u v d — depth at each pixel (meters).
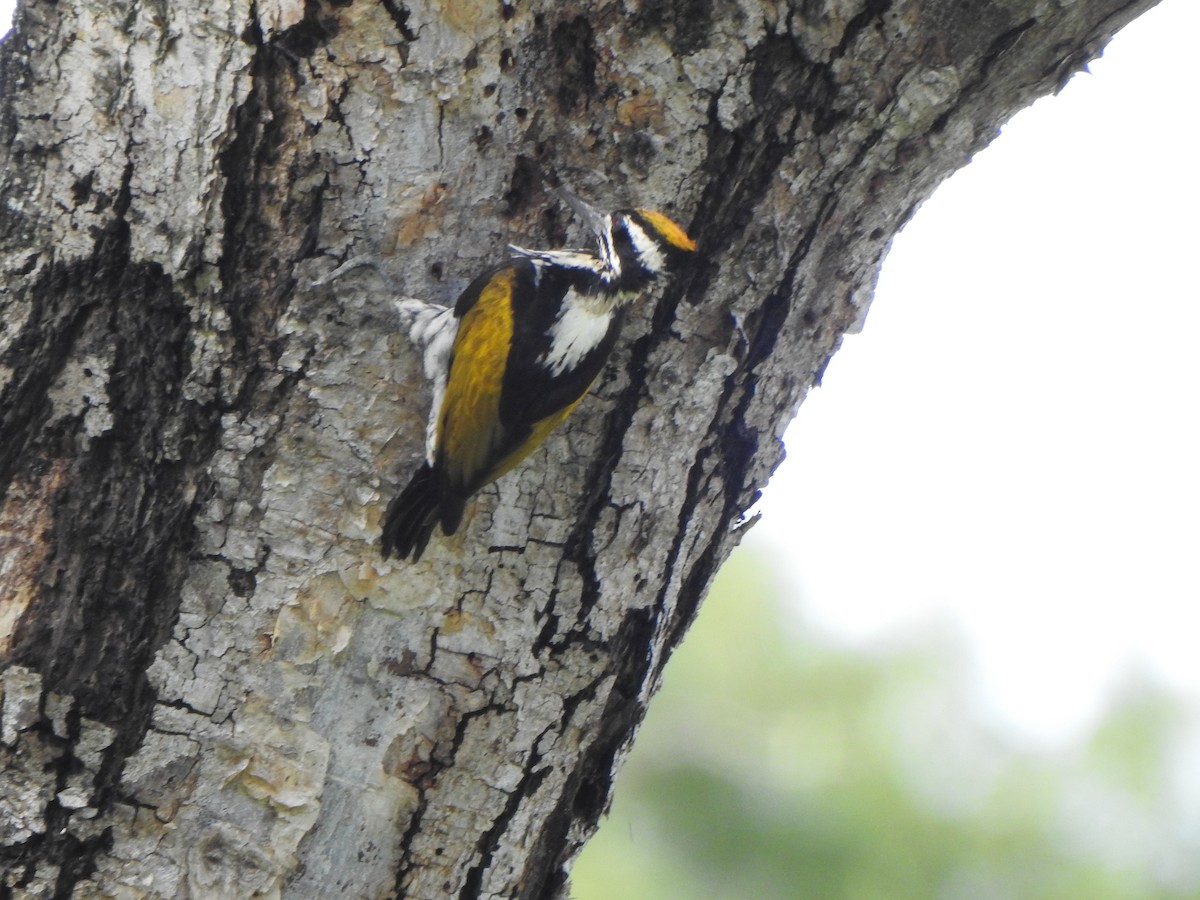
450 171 8.91
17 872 8.18
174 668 8.41
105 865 8.32
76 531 8.35
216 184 8.47
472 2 8.70
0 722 8.16
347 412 8.76
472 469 8.92
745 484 10.08
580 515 9.25
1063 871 17.67
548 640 9.19
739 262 9.37
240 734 8.52
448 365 9.14
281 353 8.63
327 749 8.67
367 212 8.78
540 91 8.92
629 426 9.38
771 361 9.77
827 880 17.47
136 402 8.44
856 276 10.05
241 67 8.48
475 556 9.00
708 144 9.05
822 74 8.94
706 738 18.47
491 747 9.07
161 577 8.41
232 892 8.50
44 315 8.41
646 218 9.05
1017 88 9.37
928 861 17.61
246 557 8.53
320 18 8.59
